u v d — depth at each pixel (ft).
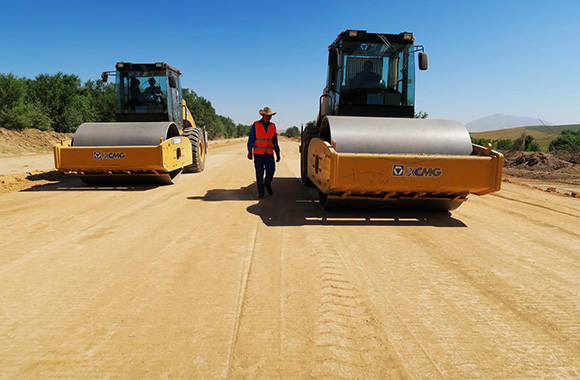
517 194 25.07
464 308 8.53
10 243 12.73
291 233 14.42
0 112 58.95
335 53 20.08
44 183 26.96
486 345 7.07
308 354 6.66
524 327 7.75
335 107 22.24
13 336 7.14
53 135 66.64
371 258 11.75
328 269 10.71
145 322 7.70
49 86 77.87
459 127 17.40
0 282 9.57
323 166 16.93
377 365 6.41
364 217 17.33
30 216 16.56
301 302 8.64
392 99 21.79
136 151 23.49
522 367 6.43
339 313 8.15
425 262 11.49
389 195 16.40
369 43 21.49
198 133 35.14
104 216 16.78
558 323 7.94
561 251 12.81
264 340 7.07
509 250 12.84
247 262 11.18
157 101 30.25
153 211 17.93
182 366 6.29
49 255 11.59
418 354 6.74
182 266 10.81
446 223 16.49
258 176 21.84
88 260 11.21
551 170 43.73
